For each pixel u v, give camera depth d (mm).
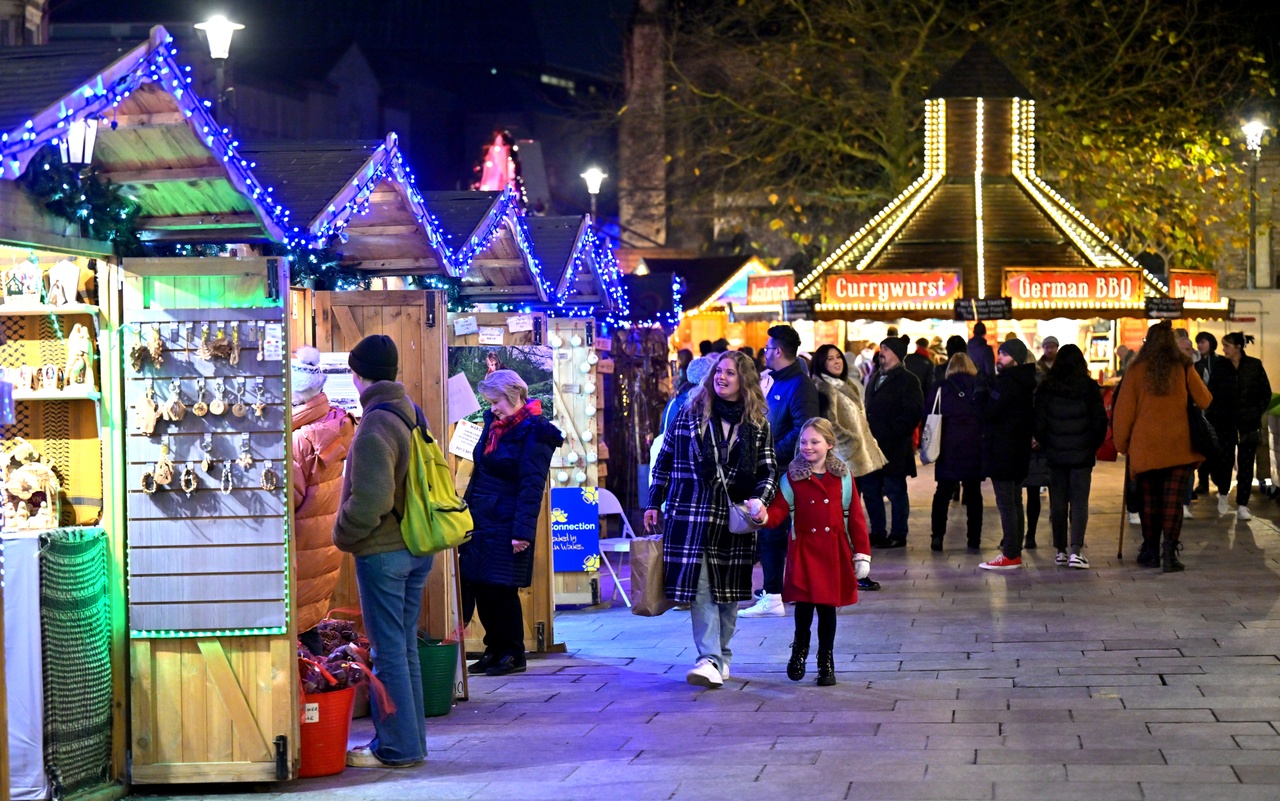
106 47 5574
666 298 17250
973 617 10094
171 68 5734
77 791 6133
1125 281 27688
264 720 6383
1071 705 7262
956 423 13414
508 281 10867
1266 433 17109
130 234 6320
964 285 29844
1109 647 8797
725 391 8156
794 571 8109
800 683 8188
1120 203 30469
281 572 6387
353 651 7047
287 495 6398
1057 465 12195
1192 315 28609
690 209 40344
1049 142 31406
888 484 14000
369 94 49188
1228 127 31344
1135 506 15102
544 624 9594
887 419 13828
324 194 6891
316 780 6496
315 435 7121
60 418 6551
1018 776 5926
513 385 8844
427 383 8625
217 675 6391
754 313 29375
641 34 42531
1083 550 13094
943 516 13562
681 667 8891
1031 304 27547
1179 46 30906
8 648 5938
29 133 5020
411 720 6668
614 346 16844
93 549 6281
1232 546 13250
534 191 38125
